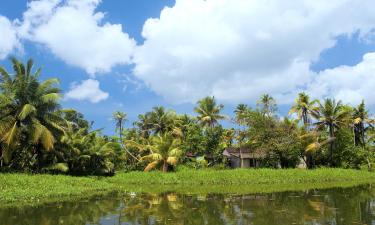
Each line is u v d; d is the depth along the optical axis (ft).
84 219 57.16
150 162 165.68
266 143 166.50
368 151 189.78
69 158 147.54
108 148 168.25
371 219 53.78
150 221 55.16
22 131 112.57
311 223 51.47
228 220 55.16
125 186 120.06
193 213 61.87
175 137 194.80
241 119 180.24
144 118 223.51
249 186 118.73
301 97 186.39
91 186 104.94
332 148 179.11
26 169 123.03
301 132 170.71
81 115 203.82
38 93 112.06
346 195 86.63
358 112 192.54
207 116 206.28
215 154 182.60
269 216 57.82
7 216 59.98
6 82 110.42
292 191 98.94
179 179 135.44
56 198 84.12
